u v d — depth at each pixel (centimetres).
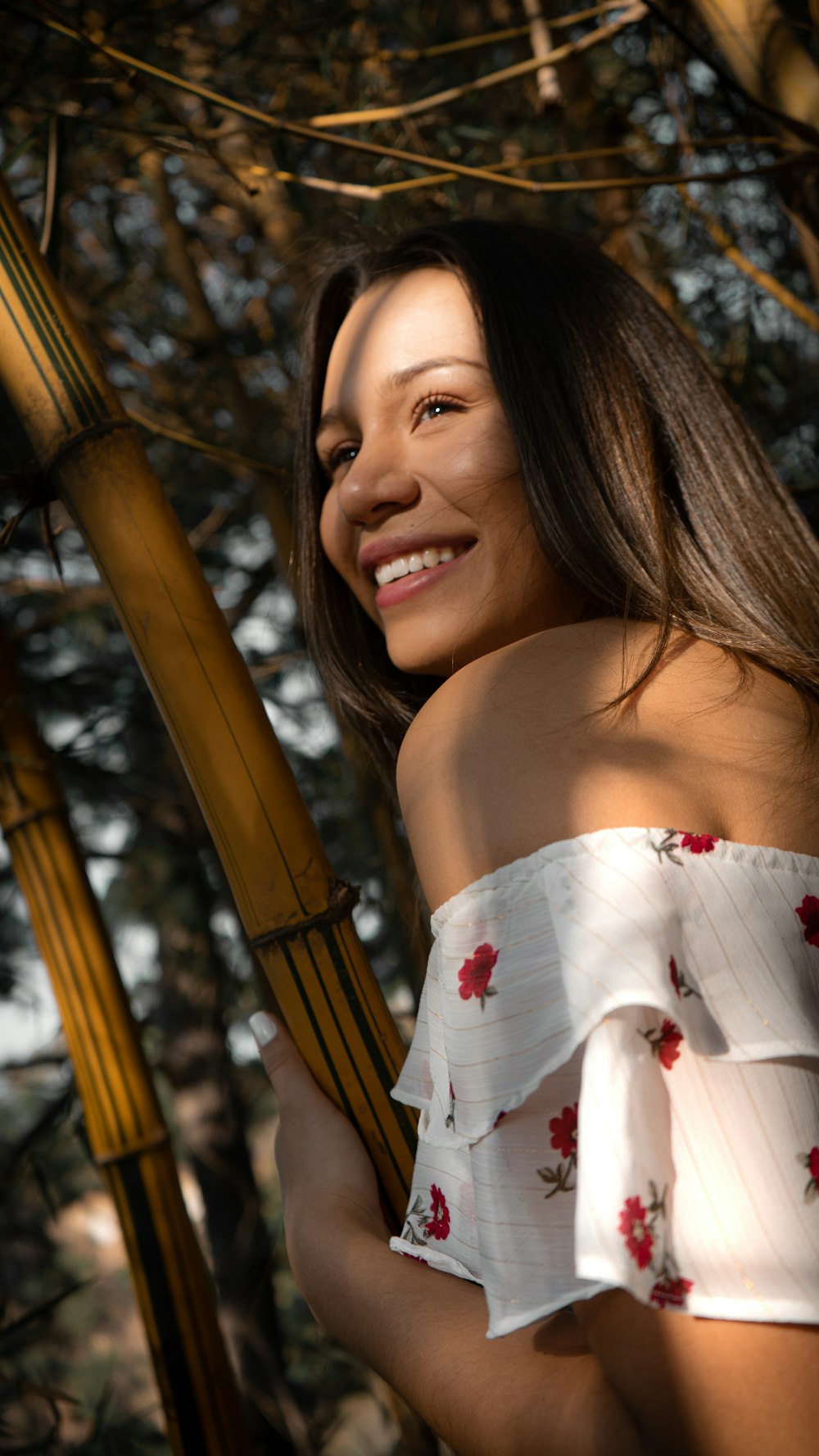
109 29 171
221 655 101
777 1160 62
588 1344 65
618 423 94
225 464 262
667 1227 60
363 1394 378
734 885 68
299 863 99
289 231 257
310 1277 88
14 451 214
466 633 96
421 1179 87
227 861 100
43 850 158
